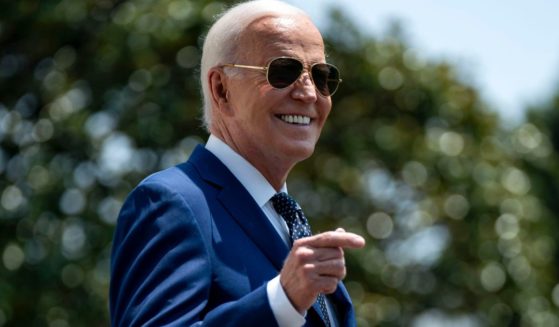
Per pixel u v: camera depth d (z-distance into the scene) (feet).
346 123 65.05
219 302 18.54
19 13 60.08
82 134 59.41
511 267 66.64
